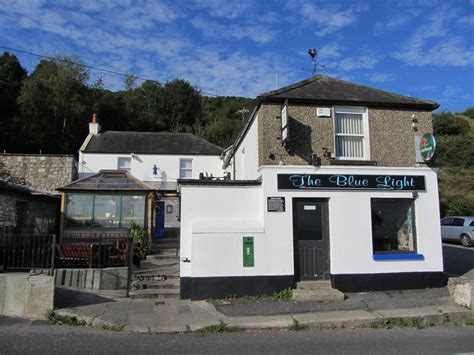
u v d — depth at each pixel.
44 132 35.38
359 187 10.41
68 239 15.33
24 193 15.52
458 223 21.91
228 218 10.07
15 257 10.98
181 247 9.85
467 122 55.84
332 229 10.17
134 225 15.33
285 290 9.64
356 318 7.79
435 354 6.02
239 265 9.64
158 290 10.01
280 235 9.88
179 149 26.23
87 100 38.50
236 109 53.66
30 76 40.00
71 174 22.56
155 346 6.42
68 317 7.88
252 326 7.48
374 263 10.23
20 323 7.69
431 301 9.13
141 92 52.03
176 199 24.95
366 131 10.88
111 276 10.43
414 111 11.15
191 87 53.50
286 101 9.92
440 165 43.12
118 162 25.17
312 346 6.43
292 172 10.18
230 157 18.20
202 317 8.05
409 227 10.85
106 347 6.33
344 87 11.80
